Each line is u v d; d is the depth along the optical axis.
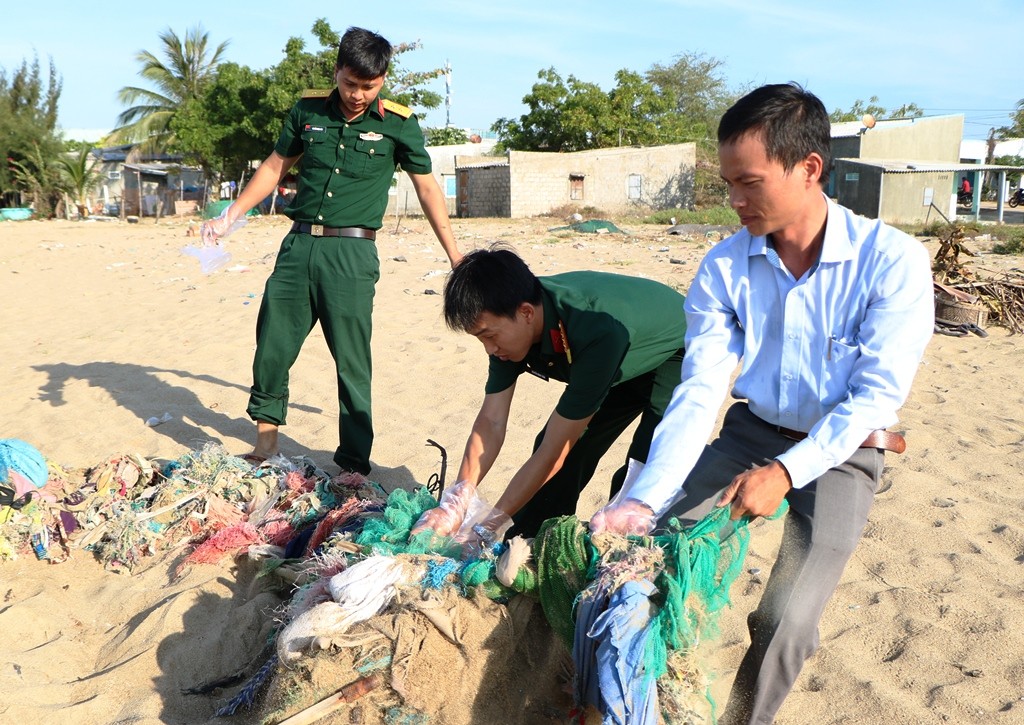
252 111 36.41
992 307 9.71
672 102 43.53
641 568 2.43
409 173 5.01
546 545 2.63
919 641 3.49
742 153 2.34
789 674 2.56
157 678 3.20
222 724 2.92
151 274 14.15
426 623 2.65
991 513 4.61
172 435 5.95
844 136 34.59
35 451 4.20
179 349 8.37
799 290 2.52
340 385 5.00
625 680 2.27
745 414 2.82
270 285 4.99
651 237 19.97
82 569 4.02
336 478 4.47
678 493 2.75
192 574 3.78
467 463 3.36
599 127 41.75
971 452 5.51
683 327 3.59
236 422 6.27
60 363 8.00
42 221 33.53
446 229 5.11
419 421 6.15
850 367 2.51
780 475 2.38
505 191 34.59
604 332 3.08
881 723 3.04
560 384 6.91
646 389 3.75
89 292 12.62
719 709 2.96
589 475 4.00
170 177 43.75
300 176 4.89
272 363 5.05
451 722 2.61
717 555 2.47
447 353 7.86
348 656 2.62
